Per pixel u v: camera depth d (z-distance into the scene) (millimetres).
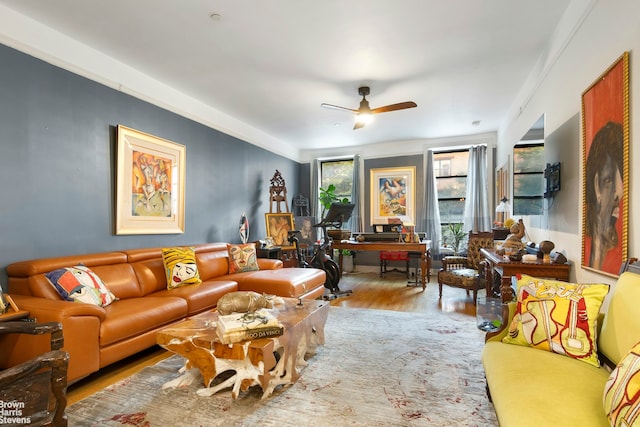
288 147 6926
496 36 2855
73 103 2912
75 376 2029
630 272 1525
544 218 3115
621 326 1410
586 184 2168
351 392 2078
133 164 3453
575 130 2389
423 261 5020
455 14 2545
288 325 2193
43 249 2676
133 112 3484
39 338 1938
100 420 1803
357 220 6922
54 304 2074
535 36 2859
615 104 1819
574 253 2416
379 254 6754
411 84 3834
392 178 6707
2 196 2428
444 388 2119
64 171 2836
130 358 2688
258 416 1835
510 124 4633
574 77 2402
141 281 3148
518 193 3896
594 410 1154
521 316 1800
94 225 3082
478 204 5973
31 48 2596
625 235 1712
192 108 4293
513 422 1148
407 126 5559
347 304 4242
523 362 1523
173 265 3373
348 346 2824
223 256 4211
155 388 2156
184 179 4137
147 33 2814
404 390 2098
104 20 2623
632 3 1692
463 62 3312
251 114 4973
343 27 2715
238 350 1940
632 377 1000
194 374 2256
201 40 2922
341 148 7195
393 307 4094
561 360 1541
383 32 2787
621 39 1798
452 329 3244
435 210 6336
